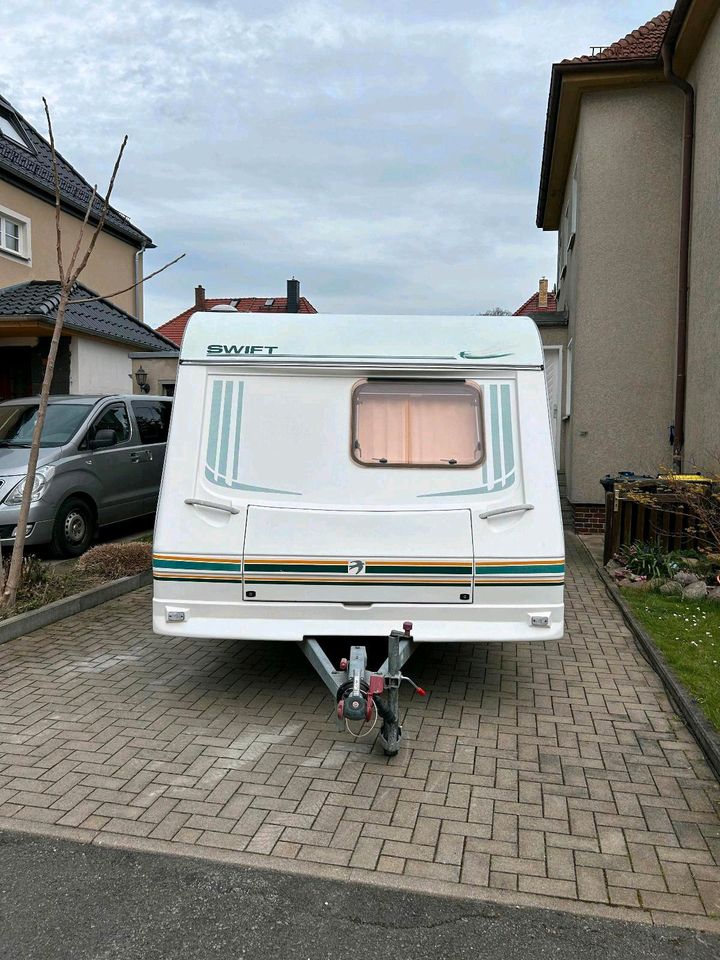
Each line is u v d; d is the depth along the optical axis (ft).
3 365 48.34
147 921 9.34
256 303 123.34
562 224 50.42
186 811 11.75
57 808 11.82
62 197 56.03
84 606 23.06
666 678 16.70
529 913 9.48
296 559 14.97
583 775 12.89
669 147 35.40
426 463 15.44
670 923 9.30
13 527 27.09
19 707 15.69
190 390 15.67
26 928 9.21
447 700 16.16
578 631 20.85
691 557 26.02
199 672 17.81
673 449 34.60
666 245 35.65
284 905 9.63
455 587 15.01
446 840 10.98
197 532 15.10
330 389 15.74
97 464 30.91
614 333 36.19
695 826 11.36
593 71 34.78
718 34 28.78
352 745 14.02
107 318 51.26
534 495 15.29
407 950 8.86
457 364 15.67
